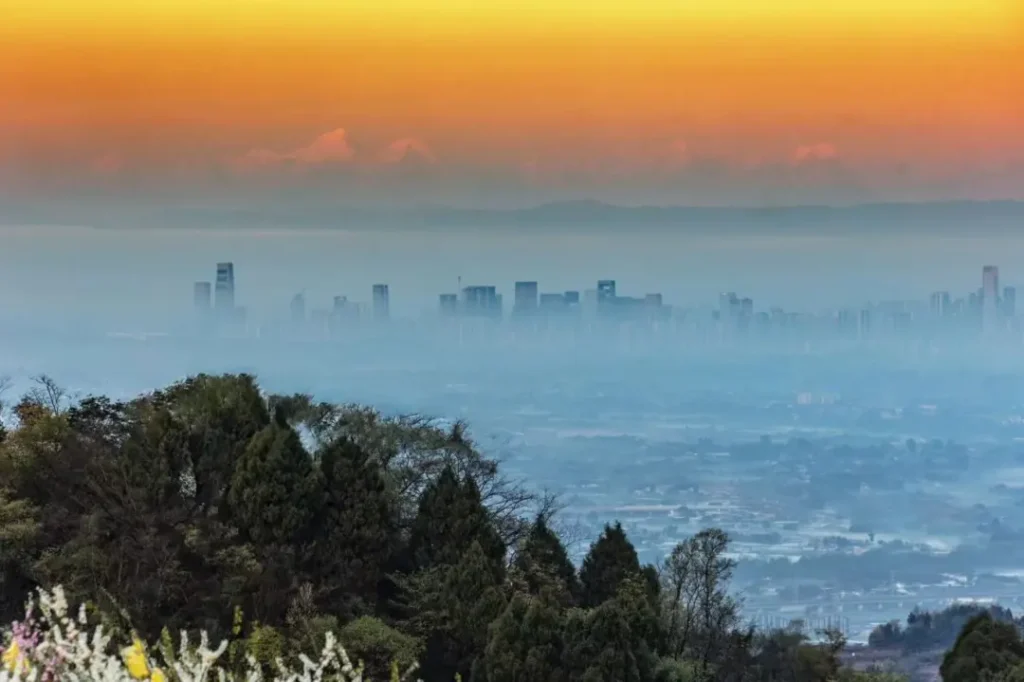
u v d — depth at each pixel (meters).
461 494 114.38
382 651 88.81
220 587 93.69
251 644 69.50
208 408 112.06
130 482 99.31
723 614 125.00
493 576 107.06
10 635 40.31
